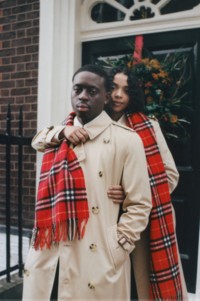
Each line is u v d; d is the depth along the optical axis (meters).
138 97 1.95
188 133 2.79
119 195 1.49
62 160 1.45
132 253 1.78
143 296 1.76
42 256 1.47
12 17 3.43
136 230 1.45
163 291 1.70
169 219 1.80
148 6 2.97
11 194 3.51
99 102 1.49
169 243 1.76
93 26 3.16
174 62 2.73
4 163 3.58
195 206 2.78
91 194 1.44
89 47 3.21
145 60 2.63
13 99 3.46
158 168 1.82
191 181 2.79
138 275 1.77
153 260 1.72
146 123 1.92
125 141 1.49
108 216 1.45
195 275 2.76
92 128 1.52
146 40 2.97
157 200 1.77
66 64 3.14
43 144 1.62
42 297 1.44
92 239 1.41
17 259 2.84
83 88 1.48
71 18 3.12
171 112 2.69
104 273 1.39
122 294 1.48
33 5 3.31
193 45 2.80
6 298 2.36
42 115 3.19
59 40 3.15
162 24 2.88
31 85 3.35
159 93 2.51
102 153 1.48
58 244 1.44
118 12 3.14
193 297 2.68
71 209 1.39
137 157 1.50
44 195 1.47
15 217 3.49
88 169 1.47
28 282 1.49
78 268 1.40
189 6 2.83
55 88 3.15
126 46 3.04
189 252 2.79
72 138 1.50
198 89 2.75
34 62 3.33
